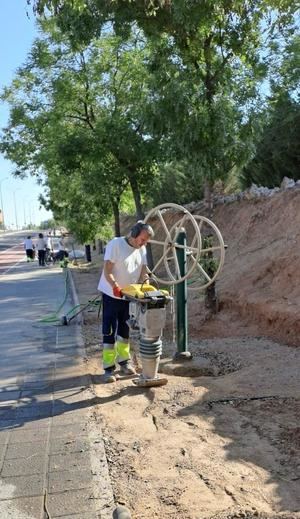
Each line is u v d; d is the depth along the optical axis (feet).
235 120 26.27
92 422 15.15
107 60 53.42
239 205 51.62
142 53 50.80
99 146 49.96
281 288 27.12
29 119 57.72
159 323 17.71
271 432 14.02
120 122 49.60
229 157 26.66
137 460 12.76
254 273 30.60
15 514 10.67
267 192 46.37
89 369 20.76
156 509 10.62
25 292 51.03
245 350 23.02
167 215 69.36
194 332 28.17
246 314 27.66
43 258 92.43
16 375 20.45
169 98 25.02
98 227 78.33
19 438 14.29
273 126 44.93
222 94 26.61
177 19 23.67
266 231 39.37
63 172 57.00
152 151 47.98
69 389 18.28
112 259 18.83
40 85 56.80
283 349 22.35
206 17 24.11
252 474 11.94
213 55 26.63
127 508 10.58
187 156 26.89
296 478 11.72
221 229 51.67
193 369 20.17
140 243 19.01
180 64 26.91
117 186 55.98
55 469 12.44
